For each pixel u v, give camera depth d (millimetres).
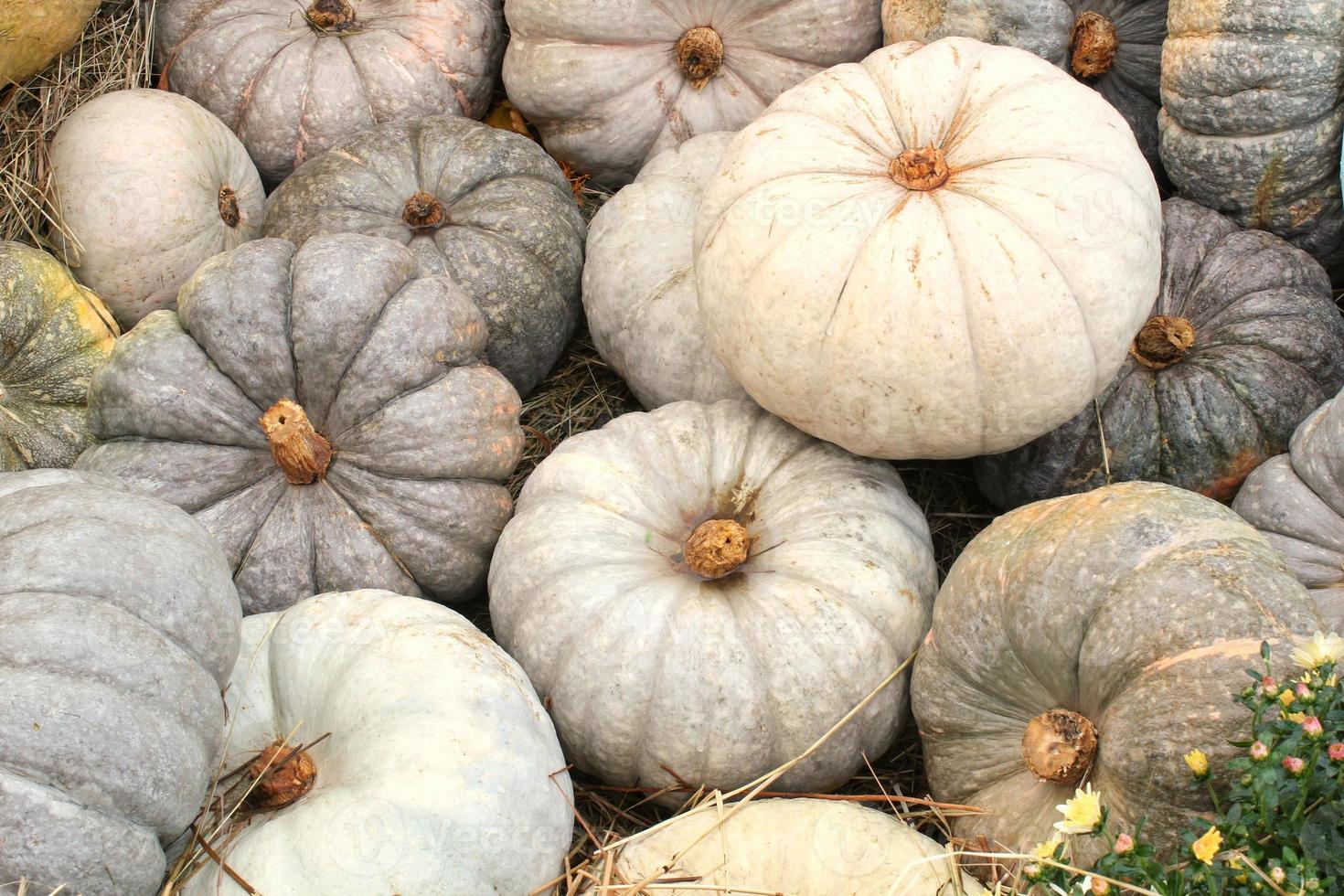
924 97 2229
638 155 2572
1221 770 1968
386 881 2023
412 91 2551
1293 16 2279
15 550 2027
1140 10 2414
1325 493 2197
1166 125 2395
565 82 2525
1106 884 1896
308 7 2566
